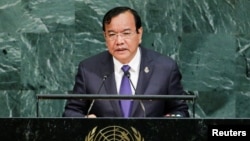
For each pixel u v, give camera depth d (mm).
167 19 14555
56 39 14422
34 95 14531
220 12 14680
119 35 9180
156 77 9617
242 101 14797
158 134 6762
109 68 9602
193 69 14664
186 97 7492
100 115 9219
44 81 14492
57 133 6754
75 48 14453
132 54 9430
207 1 14625
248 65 14727
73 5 14422
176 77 9812
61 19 14422
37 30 14422
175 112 9391
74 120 6750
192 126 6766
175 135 6770
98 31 14438
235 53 14719
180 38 14602
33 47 14438
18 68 14469
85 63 9867
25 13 14383
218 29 14680
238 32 14719
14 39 14414
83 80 9672
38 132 6746
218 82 14719
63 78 14477
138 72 9594
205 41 14648
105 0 14414
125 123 6762
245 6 14680
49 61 14469
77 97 7484
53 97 7473
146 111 9125
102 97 7492
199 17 14625
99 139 6758
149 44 14547
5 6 14359
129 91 9344
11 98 14531
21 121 6750
